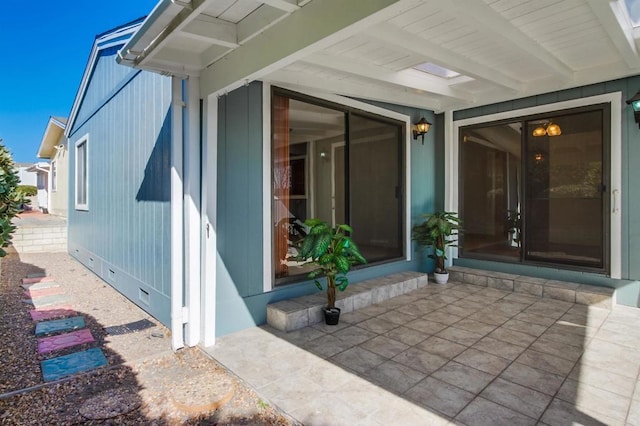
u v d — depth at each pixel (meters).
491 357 2.81
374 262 4.87
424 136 5.61
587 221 4.45
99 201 6.04
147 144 4.11
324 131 4.27
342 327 3.46
